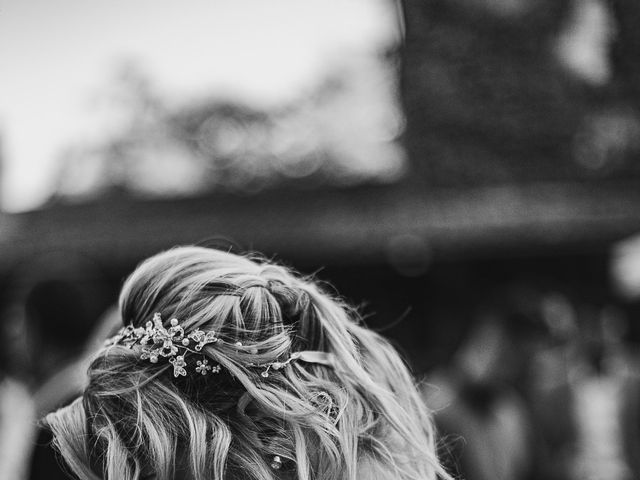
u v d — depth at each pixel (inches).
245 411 50.6
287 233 483.2
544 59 545.0
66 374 89.1
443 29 597.0
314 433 50.8
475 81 585.6
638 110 525.7
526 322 138.0
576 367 167.0
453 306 169.8
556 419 155.9
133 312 54.3
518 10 554.9
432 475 56.0
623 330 251.1
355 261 476.4
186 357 51.1
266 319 52.6
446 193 531.8
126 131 933.8
